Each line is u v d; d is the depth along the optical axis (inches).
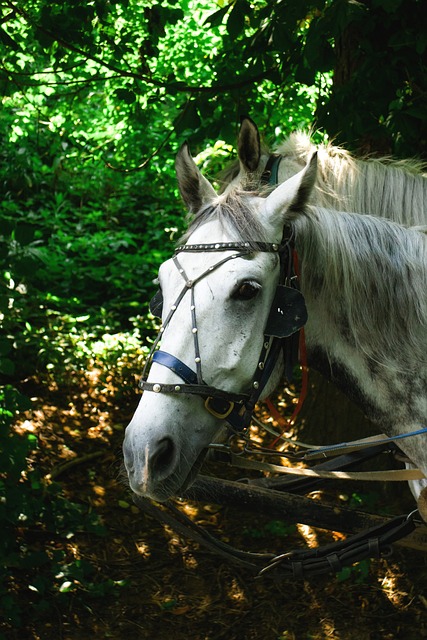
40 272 247.8
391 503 183.6
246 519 181.6
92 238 307.3
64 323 250.1
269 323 86.9
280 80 177.6
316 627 150.9
